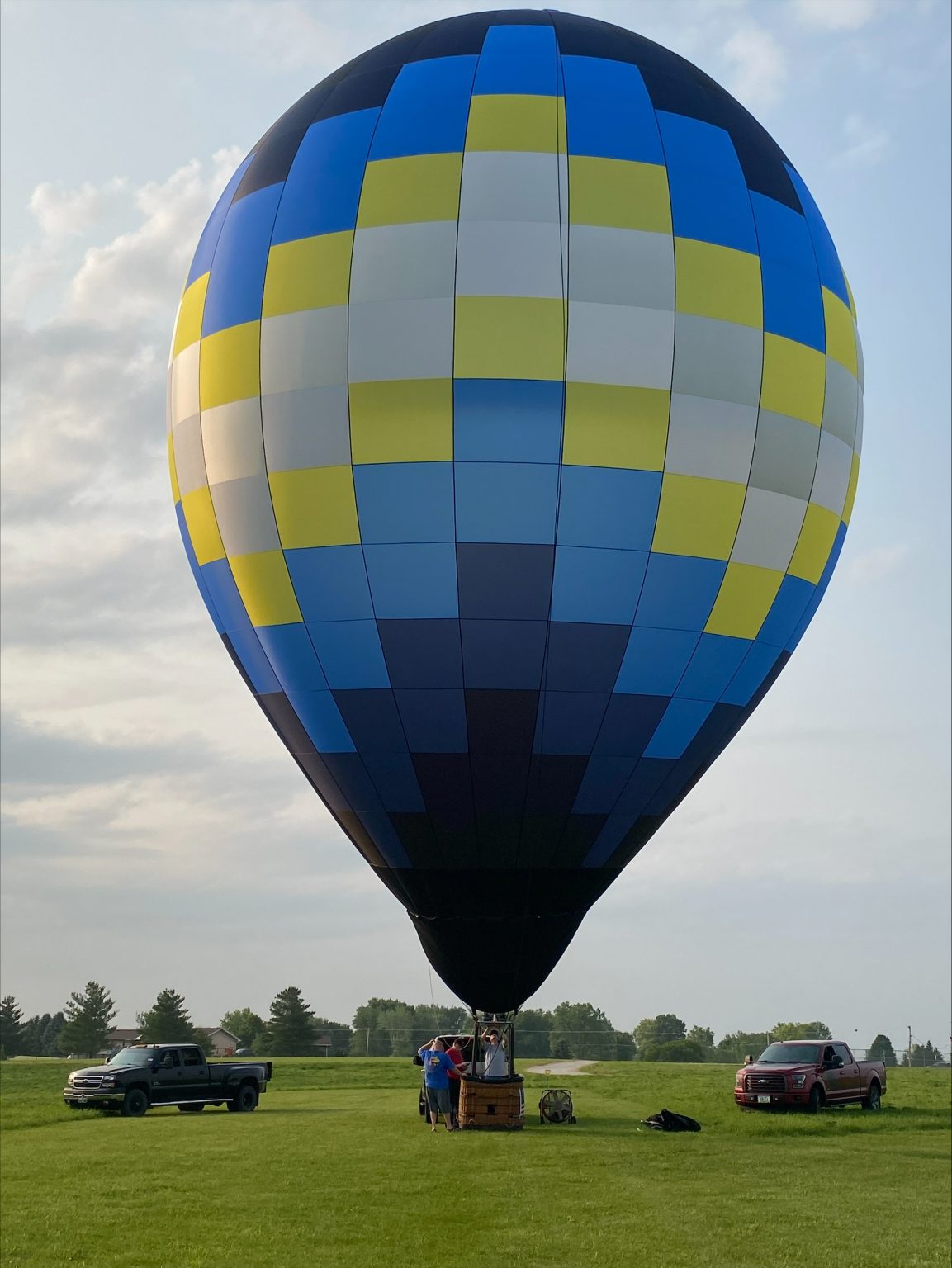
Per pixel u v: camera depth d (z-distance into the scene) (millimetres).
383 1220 14086
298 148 19609
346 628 18625
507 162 18125
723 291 18438
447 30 20141
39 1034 168250
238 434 19000
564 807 19078
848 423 20484
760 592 19406
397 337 17766
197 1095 27375
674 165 18703
